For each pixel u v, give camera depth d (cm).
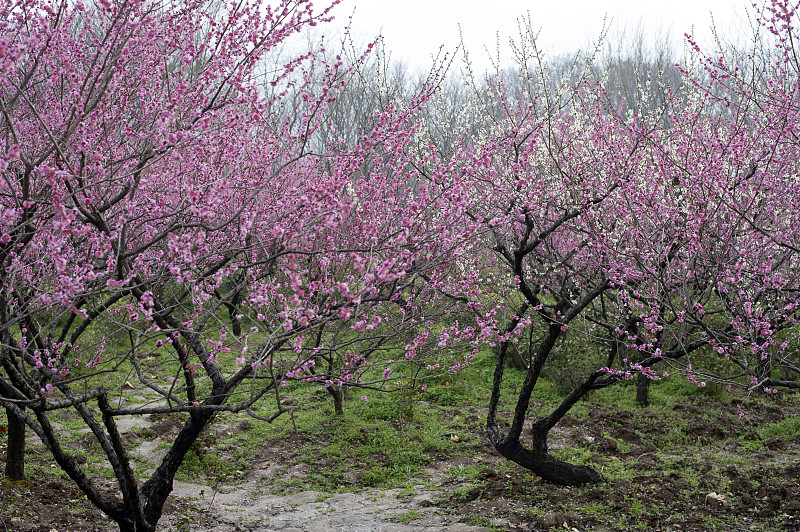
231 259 430
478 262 753
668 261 604
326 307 418
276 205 467
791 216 611
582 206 626
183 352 511
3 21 349
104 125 404
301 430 1009
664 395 1188
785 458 813
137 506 460
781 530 558
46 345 457
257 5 387
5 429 867
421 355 629
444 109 718
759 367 563
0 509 563
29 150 473
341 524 665
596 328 1181
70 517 604
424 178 617
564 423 1038
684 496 668
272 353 364
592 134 706
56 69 370
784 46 516
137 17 378
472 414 1098
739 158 593
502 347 809
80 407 446
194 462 863
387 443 957
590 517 629
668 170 630
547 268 801
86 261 435
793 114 581
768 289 555
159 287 484
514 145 632
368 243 468
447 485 793
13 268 373
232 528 654
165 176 480
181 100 346
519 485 741
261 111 409
